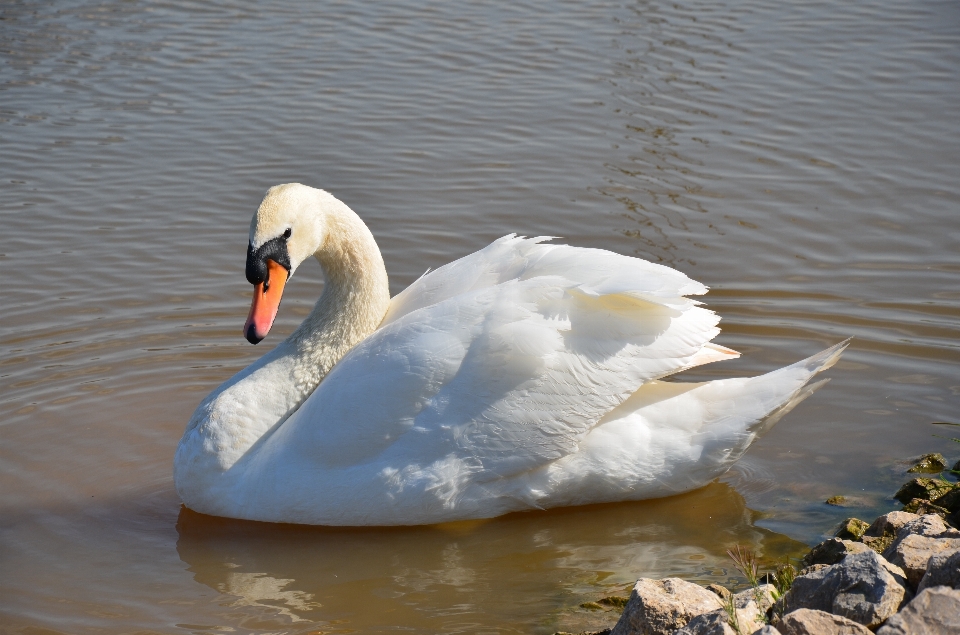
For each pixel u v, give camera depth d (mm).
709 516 7395
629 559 6906
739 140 13500
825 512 7352
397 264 10859
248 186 12508
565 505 7477
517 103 14664
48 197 12219
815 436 8328
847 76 15406
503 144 13539
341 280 7789
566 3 18641
